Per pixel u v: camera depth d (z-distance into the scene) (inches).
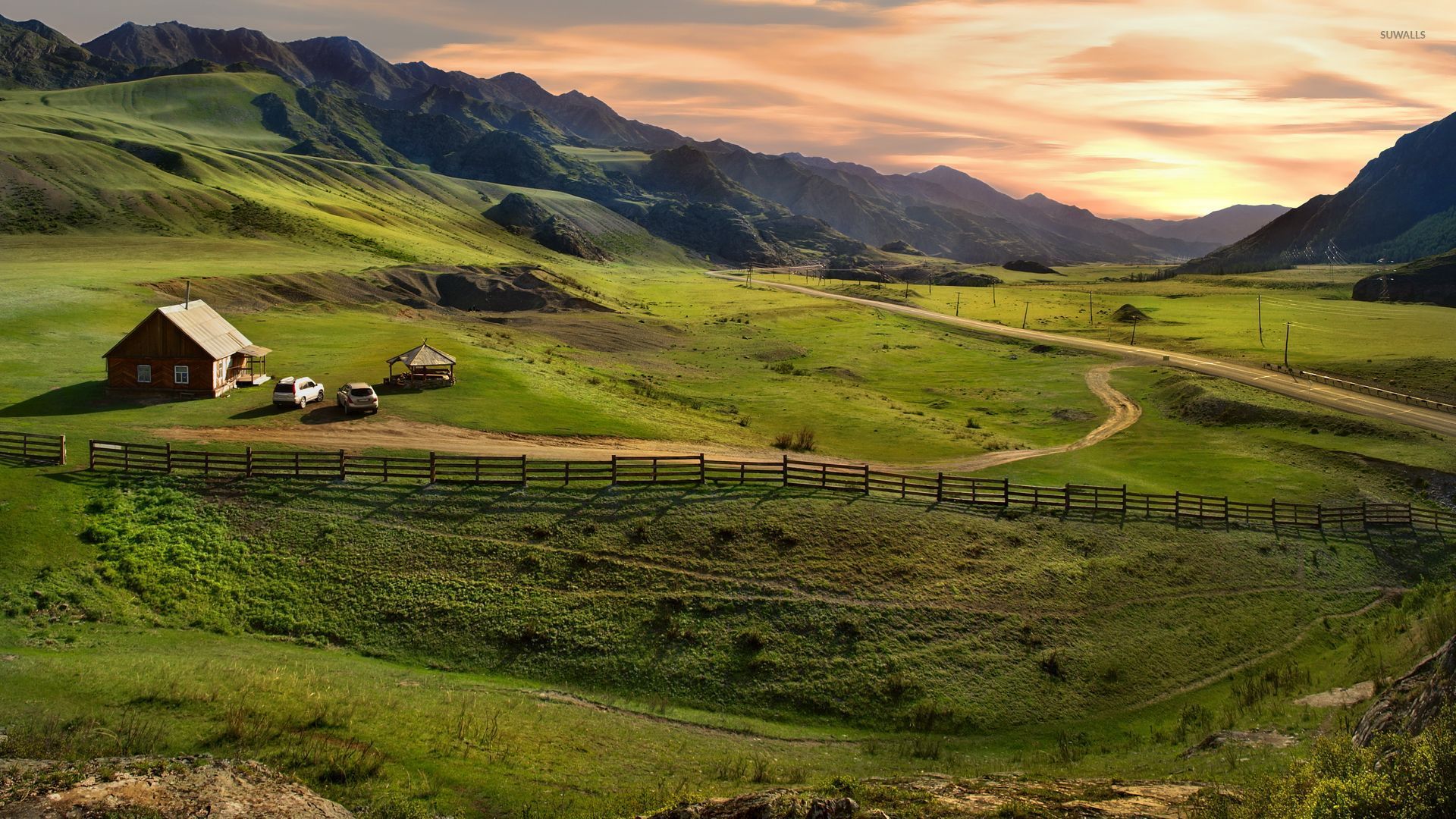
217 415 2234.3
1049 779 922.7
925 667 1477.6
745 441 2640.3
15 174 7219.5
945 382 4448.8
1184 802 776.9
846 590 1642.5
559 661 1419.8
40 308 3270.2
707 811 736.3
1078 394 4160.9
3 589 1339.8
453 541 1667.1
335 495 1764.3
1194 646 1646.2
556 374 3132.4
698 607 1556.3
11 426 1989.4
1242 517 2269.9
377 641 1422.2
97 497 1646.2
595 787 918.4
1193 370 4500.5
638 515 1798.7
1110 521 2094.0
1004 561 1809.8
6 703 916.6
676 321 6215.6
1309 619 1808.6
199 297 4207.7
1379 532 2313.0
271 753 862.5
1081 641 1601.9
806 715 1362.0
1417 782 573.9
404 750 935.7
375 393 2498.8
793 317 6776.6
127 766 733.9
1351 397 3804.1
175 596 1441.9
